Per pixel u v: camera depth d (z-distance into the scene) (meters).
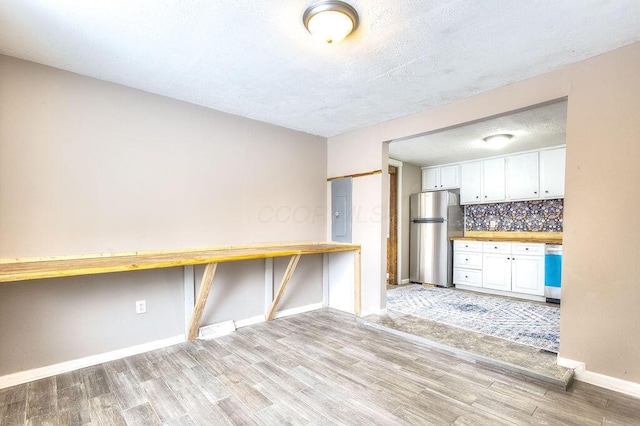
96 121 2.49
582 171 2.21
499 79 2.50
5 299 2.11
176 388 2.09
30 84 2.23
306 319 3.59
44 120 2.28
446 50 2.08
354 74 2.42
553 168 4.57
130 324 2.61
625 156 2.05
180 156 2.93
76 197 2.40
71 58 2.19
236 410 1.86
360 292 3.75
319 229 4.12
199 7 1.66
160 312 2.77
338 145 4.10
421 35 1.91
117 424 1.73
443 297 4.58
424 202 5.58
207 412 1.84
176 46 2.04
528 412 1.84
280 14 1.72
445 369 2.36
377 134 3.61
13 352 2.14
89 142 2.46
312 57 2.17
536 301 4.39
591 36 1.92
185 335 2.91
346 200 3.96
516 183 4.90
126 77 2.48
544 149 4.64
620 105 2.07
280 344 2.84
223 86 2.63
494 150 4.75
